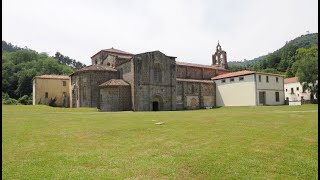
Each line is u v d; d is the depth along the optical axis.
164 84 60.66
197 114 31.66
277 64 140.38
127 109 56.50
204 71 78.31
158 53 60.31
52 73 127.31
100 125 21.39
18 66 124.50
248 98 65.00
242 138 15.86
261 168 11.14
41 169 10.86
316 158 12.37
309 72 68.75
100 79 59.09
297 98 91.44
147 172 10.57
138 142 15.19
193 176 10.32
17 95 112.56
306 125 20.05
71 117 28.69
